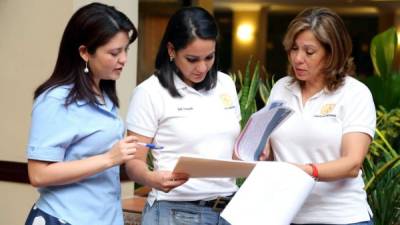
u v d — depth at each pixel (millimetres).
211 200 2410
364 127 2287
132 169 2365
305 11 2361
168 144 2400
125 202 4273
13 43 4324
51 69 4207
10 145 4363
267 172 2127
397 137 4160
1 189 4406
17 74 4320
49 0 4191
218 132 2410
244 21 7738
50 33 4203
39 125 2121
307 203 2365
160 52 2410
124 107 4465
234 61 7742
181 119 2375
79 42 2137
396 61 5965
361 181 2422
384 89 4871
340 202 2344
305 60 2316
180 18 2312
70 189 2178
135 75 4574
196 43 2279
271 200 2105
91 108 2184
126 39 2166
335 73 2322
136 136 2367
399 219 3412
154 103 2381
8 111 4359
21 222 4359
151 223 2439
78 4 4152
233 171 2199
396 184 3387
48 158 2098
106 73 2168
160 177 2250
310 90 2410
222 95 2488
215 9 7535
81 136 2150
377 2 7594
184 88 2398
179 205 2410
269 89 4012
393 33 4801
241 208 2100
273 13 7816
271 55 7809
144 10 5445
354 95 2324
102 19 2111
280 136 2387
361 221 2357
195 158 2076
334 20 2295
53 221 2160
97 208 2211
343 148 2297
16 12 4301
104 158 2111
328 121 2326
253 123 2318
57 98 2129
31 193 4316
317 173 2195
